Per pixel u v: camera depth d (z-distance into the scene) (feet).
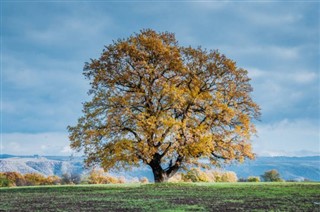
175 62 118.93
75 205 52.60
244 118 119.03
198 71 124.26
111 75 119.85
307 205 45.96
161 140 110.22
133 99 116.16
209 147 110.83
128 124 114.11
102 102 116.57
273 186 83.56
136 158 105.81
